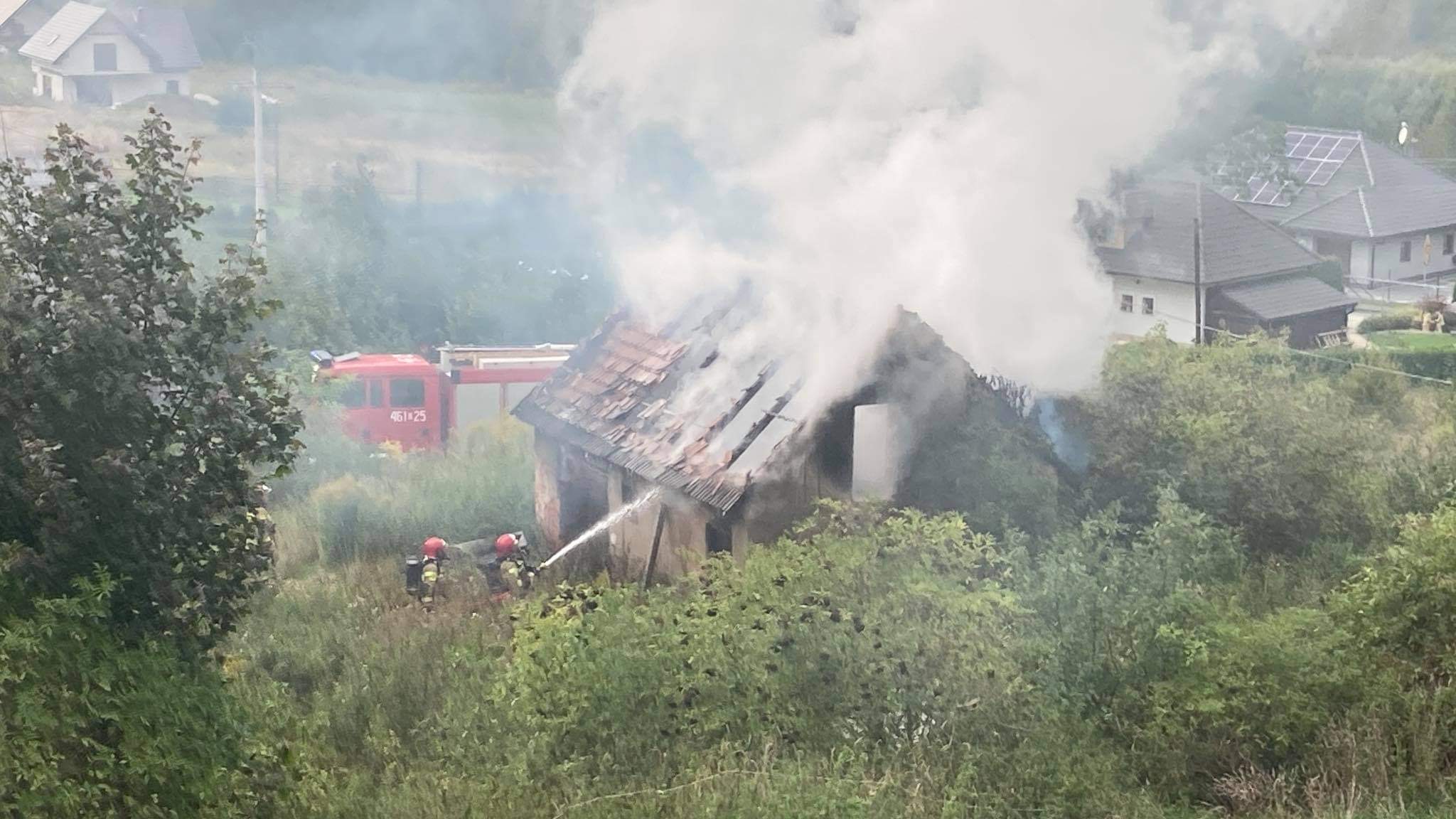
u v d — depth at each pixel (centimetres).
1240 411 3300
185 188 1745
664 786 1792
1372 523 2992
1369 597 2203
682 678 2000
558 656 2081
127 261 1675
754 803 1683
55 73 10006
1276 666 2003
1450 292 9556
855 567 2372
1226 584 2633
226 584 1727
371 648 2525
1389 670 2017
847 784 1720
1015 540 2677
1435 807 1695
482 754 1948
